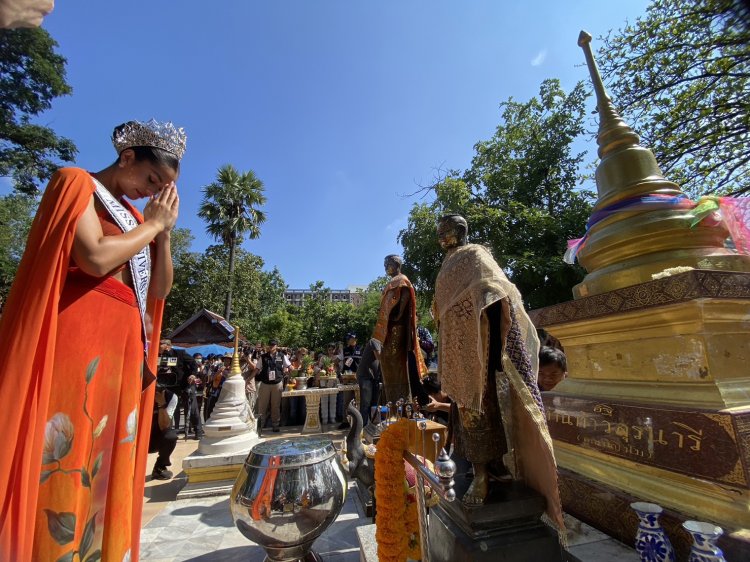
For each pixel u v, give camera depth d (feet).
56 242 4.50
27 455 4.13
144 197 6.20
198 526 12.30
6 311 4.39
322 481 7.36
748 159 26.76
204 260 94.38
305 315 125.39
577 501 7.48
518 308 6.05
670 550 5.14
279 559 7.41
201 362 48.32
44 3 3.95
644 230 7.34
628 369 7.20
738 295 5.81
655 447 6.26
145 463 6.45
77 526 4.69
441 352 7.00
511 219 41.22
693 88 28.14
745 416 5.30
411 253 43.75
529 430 6.16
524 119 48.39
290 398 34.53
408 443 7.18
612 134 8.90
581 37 10.10
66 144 52.47
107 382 5.18
